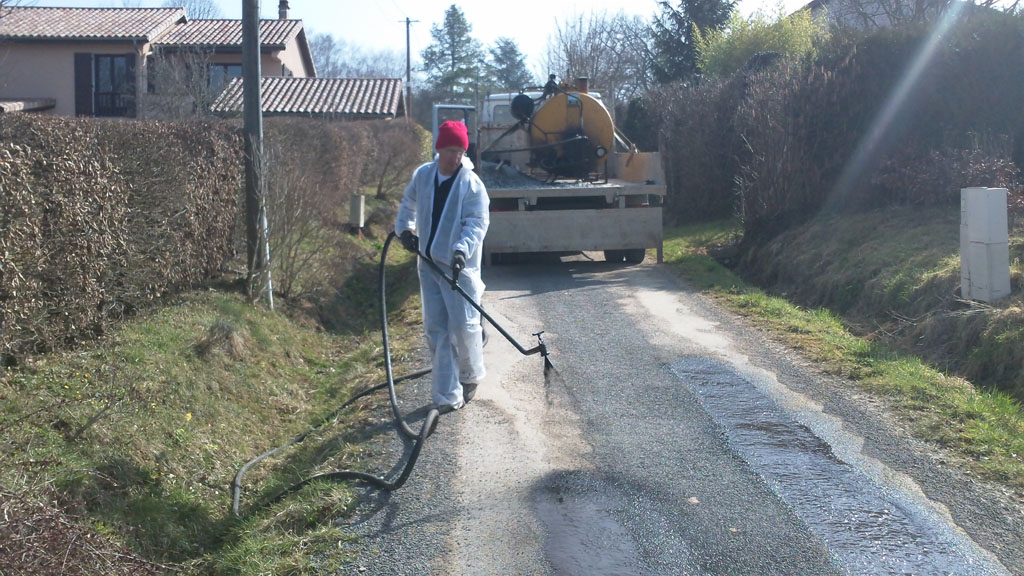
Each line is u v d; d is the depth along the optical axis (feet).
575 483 15.15
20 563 10.48
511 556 12.71
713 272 36.42
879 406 18.76
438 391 18.03
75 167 19.43
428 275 18.12
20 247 17.25
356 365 25.18
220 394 20.63
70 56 88.89
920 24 38.70
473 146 40.73
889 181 35.63
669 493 14.74
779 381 20.86
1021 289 23.57
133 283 22.85
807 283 32.91
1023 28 35.83
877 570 12.16
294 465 17.33
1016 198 30.12
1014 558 12.39
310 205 32.45
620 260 40.81
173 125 25.89
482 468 15.89
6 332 17.10
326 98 96.63
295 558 12.78
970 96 36.42
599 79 124.88
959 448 16.20
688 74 93.30
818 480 15.12
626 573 12.21
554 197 38.24
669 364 22.53
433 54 235.61
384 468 16.06
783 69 41.98
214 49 90.38
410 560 12.66
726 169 52.31
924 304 25.49
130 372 19.12
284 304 30.30
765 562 12.44
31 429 15.28
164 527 14.42
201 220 27.63
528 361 22.93
